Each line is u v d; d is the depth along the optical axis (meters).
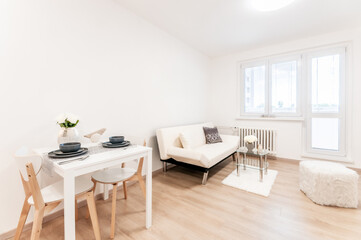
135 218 1.69
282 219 1.66
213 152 2.78
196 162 2.40
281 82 3.56
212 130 3.62
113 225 1.43
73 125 1.58
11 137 1.44
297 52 3.35
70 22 1.78
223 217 1.70
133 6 2.28
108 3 2.12
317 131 3.23
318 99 3.20
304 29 2.88
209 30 2.93
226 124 4.25
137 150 1.50
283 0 2.08
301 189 2.22
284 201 1.98
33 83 1.54
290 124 3.42
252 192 2.19
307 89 3.28
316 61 3.20
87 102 1.94
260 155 2.51
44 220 1.63
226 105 4.24
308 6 2.24
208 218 1.68
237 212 1.78
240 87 4.09
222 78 4.29
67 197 1.07
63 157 1.25
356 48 2.82
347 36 2.88
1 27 1.38
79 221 1.65
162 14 2.46
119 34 2.25
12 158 1.46
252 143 2.71
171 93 3.19
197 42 3.45
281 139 3.52
